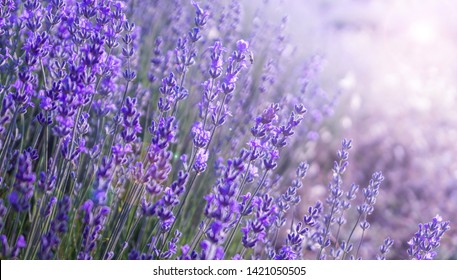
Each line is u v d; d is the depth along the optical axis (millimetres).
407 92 2301
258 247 1352
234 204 1076
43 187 1094
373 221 1648
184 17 1642
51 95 1132
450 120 2164
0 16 1200
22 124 1231
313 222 1223
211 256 1073
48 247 1065
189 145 1424
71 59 1218
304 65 1813
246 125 1511
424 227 1248
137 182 1115
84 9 1209
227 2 1754
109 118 1339
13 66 1195
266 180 1340
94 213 1064
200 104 1208
